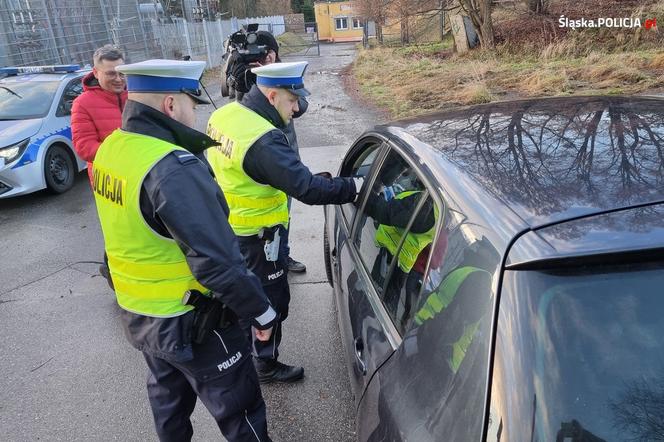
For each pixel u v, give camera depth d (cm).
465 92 974
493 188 130
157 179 148
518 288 104
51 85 685
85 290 408
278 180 214
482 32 1571
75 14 1409
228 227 157
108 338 341
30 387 298
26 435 262
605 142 146
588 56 1174
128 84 159
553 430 95
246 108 228
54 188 642
